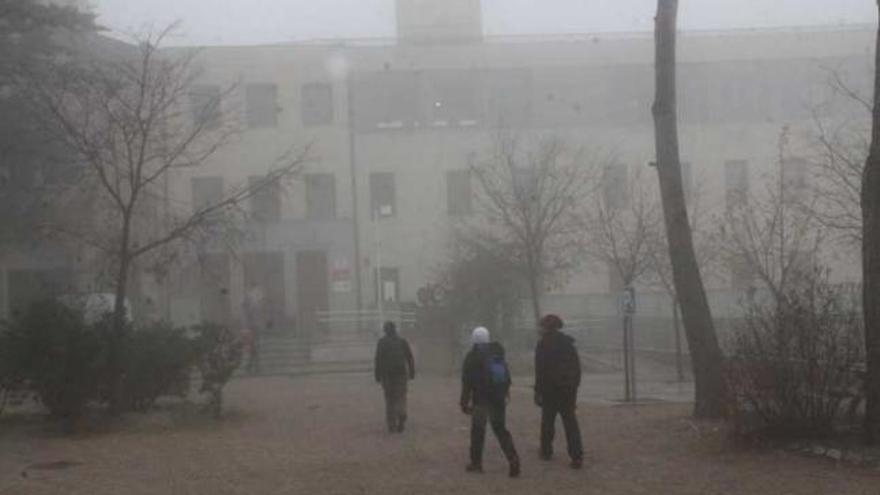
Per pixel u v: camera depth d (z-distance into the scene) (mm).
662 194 16906
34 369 17422
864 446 12156
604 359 35031
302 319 43406
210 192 45438
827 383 12664
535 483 11711
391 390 16625
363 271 47344
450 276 32250
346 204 47656
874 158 12281
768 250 28875
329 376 29562
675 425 15750
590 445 14367
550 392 12781
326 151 47781
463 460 13469
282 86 47594
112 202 26344
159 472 13188
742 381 13133
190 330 19859
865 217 12375
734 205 39812
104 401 18719
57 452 15203
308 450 14875
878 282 12227
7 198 29969
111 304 27578
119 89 24141
